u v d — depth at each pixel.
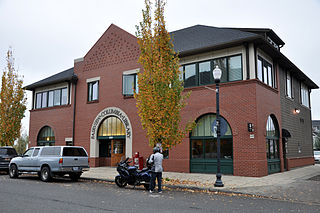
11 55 25.64
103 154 22.95
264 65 17.97
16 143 43.62
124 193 11.13
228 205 8.88
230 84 16.73
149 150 19.58
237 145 16.14
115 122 21.92
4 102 24.94
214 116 17.36
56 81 25.11
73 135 23.73
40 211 7.71
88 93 23.70
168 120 13.83
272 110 18.11
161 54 14.29
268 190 11.48
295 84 23.92
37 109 27.02
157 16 14.45
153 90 13.91
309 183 13.29
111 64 22.45
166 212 7.74
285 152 19.92
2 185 13.35
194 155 17.84
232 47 17.09
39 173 16.30
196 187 12.16
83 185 13.67
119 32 22.31
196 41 19.36
